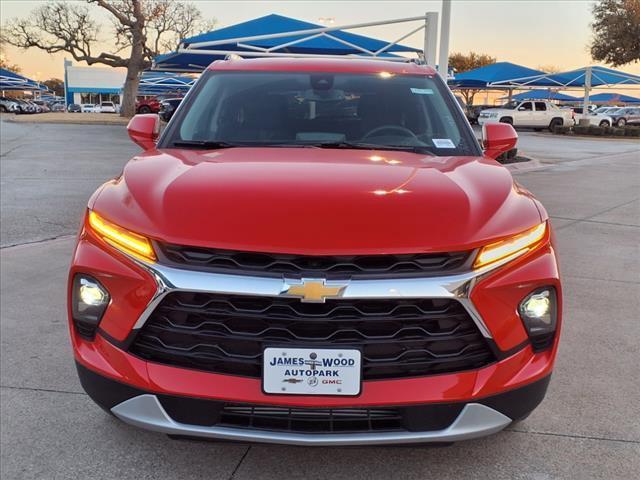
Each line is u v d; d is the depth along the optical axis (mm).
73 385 3340
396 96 3576
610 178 13070
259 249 2045
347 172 2555
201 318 2119
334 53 12711
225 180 2424
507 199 2455
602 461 2693
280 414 2137
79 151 17094
